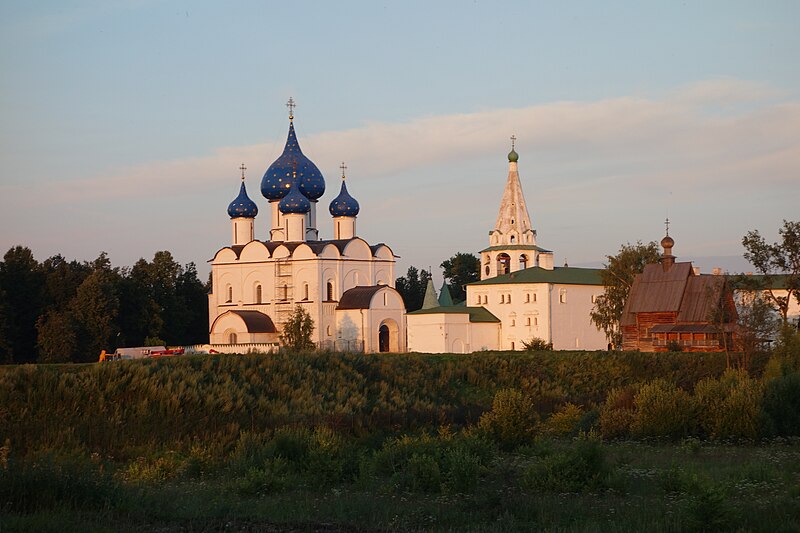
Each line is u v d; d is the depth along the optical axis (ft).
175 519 89.35
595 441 124.57
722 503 87.20
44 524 82.74
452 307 392.68
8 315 359.87
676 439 156.15
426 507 97.45
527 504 97.76
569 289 398.62
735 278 318.65
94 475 100.89
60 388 162.40
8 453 131.34
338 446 128.88
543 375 245.04
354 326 395.75
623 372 251.60
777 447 144.77
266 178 433.89
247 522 89.25
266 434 148.66
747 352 252.42
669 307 316.60
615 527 86.02
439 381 227.20
